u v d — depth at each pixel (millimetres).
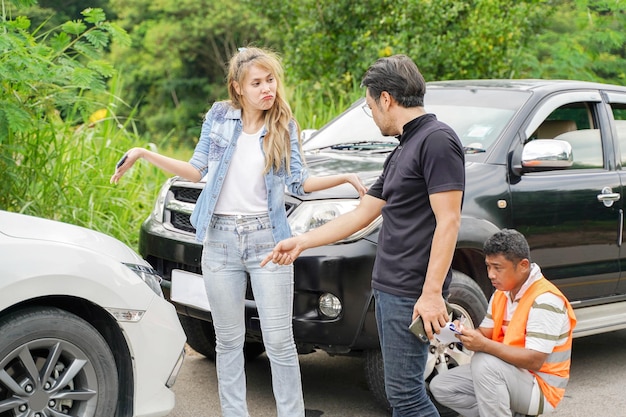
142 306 3904
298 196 4523
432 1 10688
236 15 28312
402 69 3359
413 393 3441
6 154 6609
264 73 3916
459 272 4750
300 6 11906
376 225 4465
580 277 5379
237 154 3992
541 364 3803
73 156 7348
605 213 5461
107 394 3836
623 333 6973
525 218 5059
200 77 29375
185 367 5680
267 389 5301
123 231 7184
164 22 28750
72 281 3691
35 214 6785
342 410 4930
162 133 28234
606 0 12031
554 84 5703
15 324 3604
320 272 4352
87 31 6668
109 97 8148
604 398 5238
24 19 6449
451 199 3236
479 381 3820
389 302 3379
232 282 4066
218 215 4023
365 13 11320
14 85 6406
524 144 5203
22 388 3639
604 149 5672
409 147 3344
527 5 11617
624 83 12625
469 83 5879
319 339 4410
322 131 6027
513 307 3918
